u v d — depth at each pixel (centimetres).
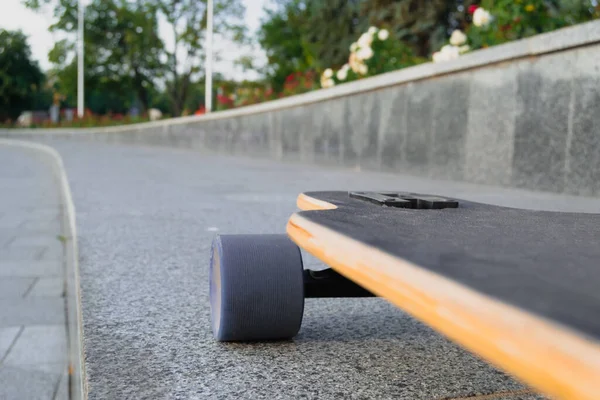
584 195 122
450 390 30
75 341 59
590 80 119
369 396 29
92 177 172
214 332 37
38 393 47
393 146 196
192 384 30
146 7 911
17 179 244
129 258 63
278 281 34
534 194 127
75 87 1030
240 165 248
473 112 157
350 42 538
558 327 9
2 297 74
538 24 167
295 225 24
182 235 77
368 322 42
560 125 128
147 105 1047
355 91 217
